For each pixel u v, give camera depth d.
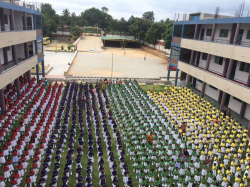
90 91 31.81
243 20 24.30
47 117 24.25
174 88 35.03
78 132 22.42
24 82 33.16
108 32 143.38
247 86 24.53
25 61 30.05
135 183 16.16
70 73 45.81
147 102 29.89
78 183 14.53
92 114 26.61
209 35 34.78
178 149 18.95
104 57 69.38
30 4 34.97
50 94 30.50
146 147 20.59
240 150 18.84
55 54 69.44
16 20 32.03
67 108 25.61
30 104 26.69
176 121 25.50
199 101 31.17
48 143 20.16
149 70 53.41
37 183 14.60
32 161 17.62
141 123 23.41
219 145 21.16
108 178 16.52
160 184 15.14
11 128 22.12
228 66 28.48
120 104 28.36
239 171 16.56
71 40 107.25
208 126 22.80
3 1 24.73
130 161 18.66
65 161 17.94
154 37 83.56
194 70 34.44
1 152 16.83
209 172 17.12
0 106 24.58
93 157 18.69
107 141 20.00
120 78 42.81
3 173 15.84
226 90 26.97
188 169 16.36
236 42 27.08
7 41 23.83
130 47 101.69
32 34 32.59
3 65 28.69
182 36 38.12
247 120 27.38
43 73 40.25
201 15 36.03
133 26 99.00
